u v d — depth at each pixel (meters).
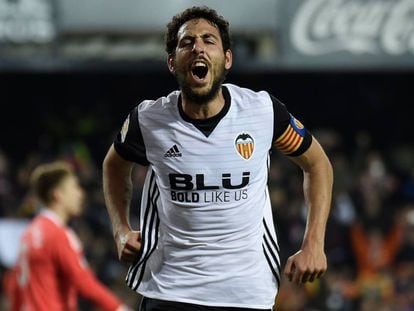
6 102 56.12
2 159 45.84
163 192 15.20
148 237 15.37
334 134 57.44
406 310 38.91
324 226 15.44
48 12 45.09
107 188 16.08
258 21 45.03
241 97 15.20
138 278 15.63
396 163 54.56
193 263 15.09
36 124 56.06
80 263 22.67
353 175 48.56
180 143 14.97
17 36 44.91
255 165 15.04
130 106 56.81
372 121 57.44
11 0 44.81
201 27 14.88
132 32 45.53
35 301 22.67
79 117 54.62
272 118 15.15
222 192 14.95
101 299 22.30
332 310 38.38
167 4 45.41
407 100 57.06
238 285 15.05
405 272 41.03
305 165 15.78
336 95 57.50
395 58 45.50
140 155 15.37
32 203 39.41
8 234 34.12
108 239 41.44
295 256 15.13
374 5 45.41
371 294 39.38
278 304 36.12
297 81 57.34
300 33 45.22
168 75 56.47
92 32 45.41
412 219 43.25
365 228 42.97
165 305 15.14
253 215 15.09
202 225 15.01
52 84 56.41
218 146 14.91
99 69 45.97
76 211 23.39
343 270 41.22
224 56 15.05
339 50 45.34
